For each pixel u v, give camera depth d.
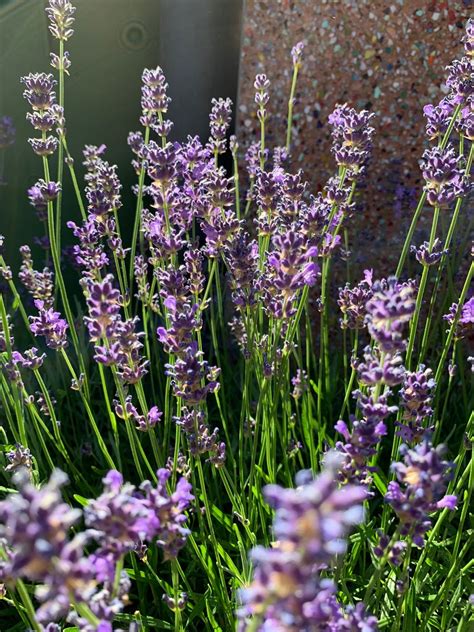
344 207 0.30
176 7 0.44
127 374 0.22
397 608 0.21
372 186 0.41
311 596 0.10
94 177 0.32
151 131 0.47
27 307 0.43
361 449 0.17
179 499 0.13
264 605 0.09
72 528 0.27
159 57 0.46
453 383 0.37
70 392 0.36
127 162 0.47
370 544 0.23
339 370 0.40
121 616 0.22
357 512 0.08
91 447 0.33
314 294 0.42
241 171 0.43
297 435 0.34
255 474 0.27
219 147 0.34
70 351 0.38
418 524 0.16
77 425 0.36
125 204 0.48
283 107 0.42
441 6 0.38
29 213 0.44
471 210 0.39
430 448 0.15
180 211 0.28
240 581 0.23
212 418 0.36
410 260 0.41
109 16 0.44
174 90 0.46
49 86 0.30
